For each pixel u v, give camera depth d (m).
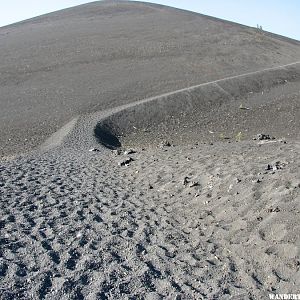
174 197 9.02
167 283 5.17
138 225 7.42
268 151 10.90
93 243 6.50
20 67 42.78
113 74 40.22
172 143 22.27
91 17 70.38
